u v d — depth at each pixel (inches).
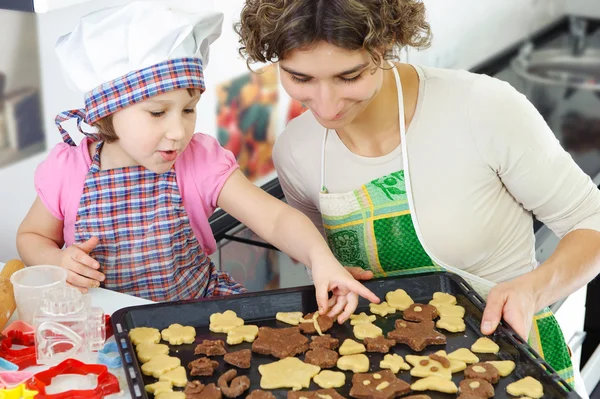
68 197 56.9
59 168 56.9
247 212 57.3
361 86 46.5
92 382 44.6
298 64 45.3
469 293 51.6
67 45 52.7
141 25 51.0
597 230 54.1
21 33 60.2
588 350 87.8
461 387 43.4
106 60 51.8
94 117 53.3
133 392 41.9
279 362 46.4
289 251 55.1
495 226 55.7
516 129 53.0
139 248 57.4
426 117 54.4
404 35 47.8
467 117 53.5
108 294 54.3
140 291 58.4
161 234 57.3
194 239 59.2
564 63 117.9
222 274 62.7
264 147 83.5
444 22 104.7
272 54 46.2
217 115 76.7
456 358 46.4
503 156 53.4
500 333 47.4
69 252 54.2
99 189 56.4
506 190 56.2
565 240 54.2
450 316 50.2
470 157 53.9
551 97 108.1
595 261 52.8
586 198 54.8
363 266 58.1
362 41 44.1
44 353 46.8
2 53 59.2
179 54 51.9
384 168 55.4
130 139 53.0
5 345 47.7
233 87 77.7
